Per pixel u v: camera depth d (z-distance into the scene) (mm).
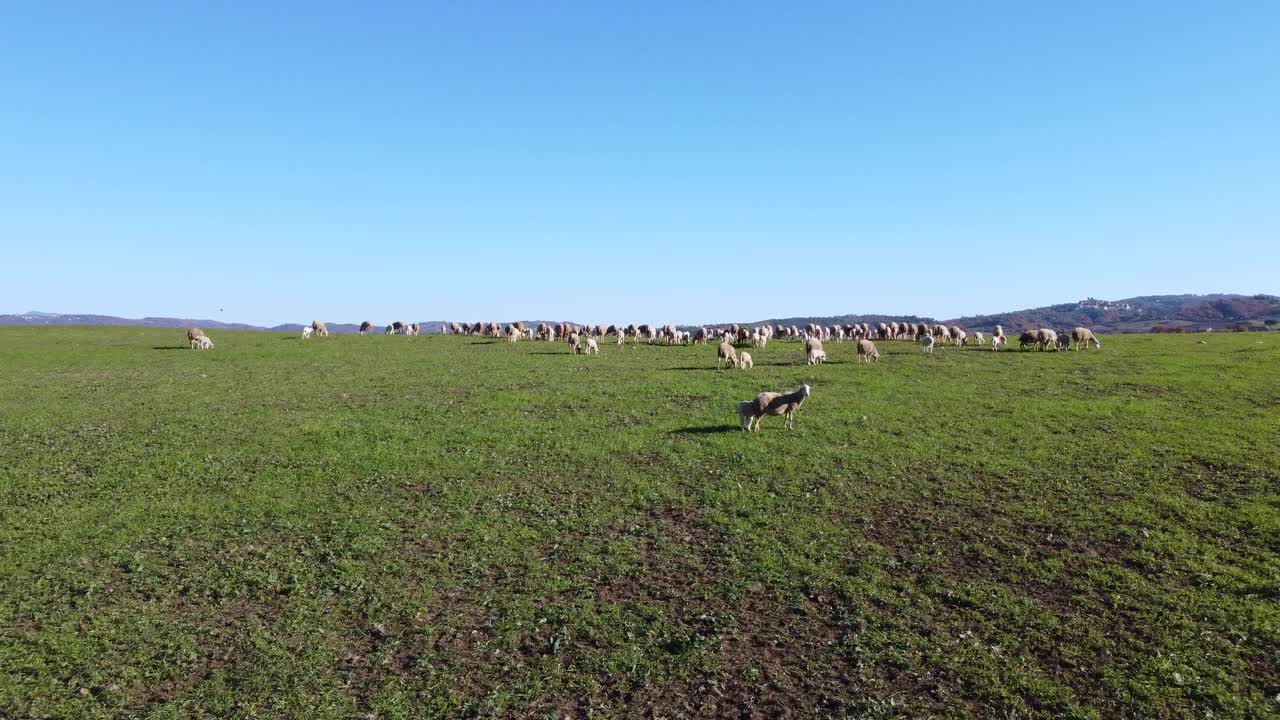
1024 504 19547
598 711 11586
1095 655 12602
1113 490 20203
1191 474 21203
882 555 16875
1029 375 39219
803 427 27984
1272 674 11812
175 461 24875
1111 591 14734
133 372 46094
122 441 27500
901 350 53594
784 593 15242
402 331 87375
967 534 17875
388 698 11961
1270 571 15062
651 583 15852
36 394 37469
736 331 61906
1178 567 15531
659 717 11422
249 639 13773
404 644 13609
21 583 15992
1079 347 52781
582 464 24312
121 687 12258
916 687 11977
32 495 21547
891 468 22875
